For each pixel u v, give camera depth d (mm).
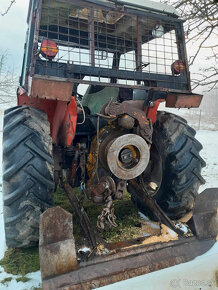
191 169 2301
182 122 2428
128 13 2166
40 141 1903
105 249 1655
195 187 2346
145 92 2443
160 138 2377
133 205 3002
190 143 2348
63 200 3076
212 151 7098
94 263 1536
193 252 1738
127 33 3191
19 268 1817
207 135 10492
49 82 1721
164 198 2363
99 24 2984
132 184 2615
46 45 1736
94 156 2188
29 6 2436
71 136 1999
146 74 2166
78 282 1432
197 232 1843
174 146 2291
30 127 1927
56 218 1487
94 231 1808
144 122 1993
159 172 2570
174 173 2266
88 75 1942
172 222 2066
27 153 1836
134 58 2623
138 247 1681
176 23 2355
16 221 1804
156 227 2436
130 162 1987
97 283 1440
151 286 1425
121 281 1459
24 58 2775
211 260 1634
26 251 1991
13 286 1659
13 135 1885
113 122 2119
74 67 1871
